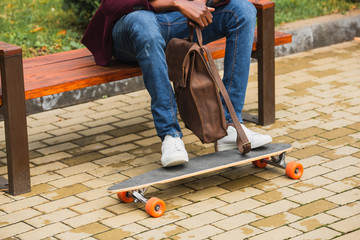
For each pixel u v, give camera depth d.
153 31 4.13
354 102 5.97
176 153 4.01
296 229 3.65
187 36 4.66
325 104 5.94
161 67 4.11
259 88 5.39
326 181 4.31
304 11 8.52
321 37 8.05
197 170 4.03
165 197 4.13
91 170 4.63
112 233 3.68
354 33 8.40
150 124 5.62
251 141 4.31
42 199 4.16
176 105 4.22
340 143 4.99
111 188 3.83
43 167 4.70
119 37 4.48
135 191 3.92
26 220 3.87
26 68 4.71
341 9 8.71
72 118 5.84
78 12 7.68
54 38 7.36
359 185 4.23
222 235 3.61
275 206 3.96
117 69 4.67
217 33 4.61
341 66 7.18
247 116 5.66
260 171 4.52
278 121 5.54
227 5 4.49
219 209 3.94
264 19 5.20
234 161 4.15
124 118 5.80
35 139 5.31
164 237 3.61
